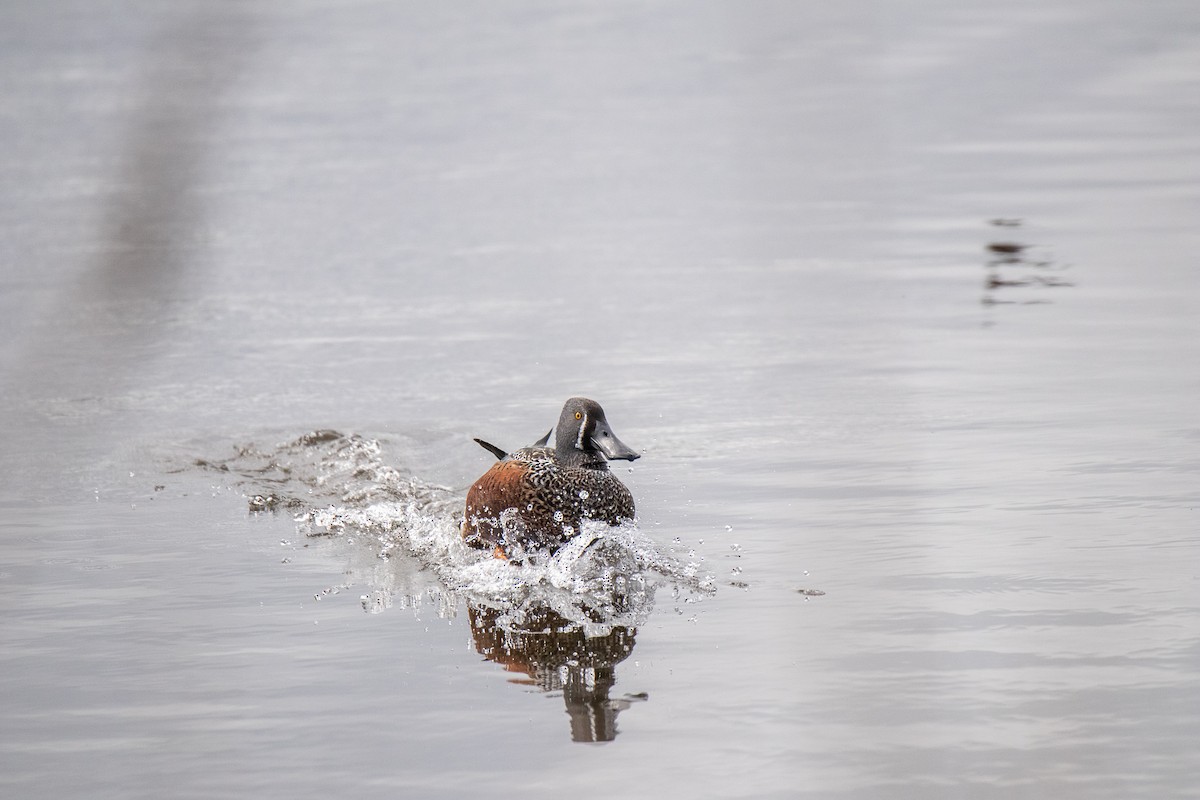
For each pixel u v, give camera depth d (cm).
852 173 2866
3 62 3284
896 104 3541
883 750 683
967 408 1395
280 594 961
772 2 1884
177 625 896
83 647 856
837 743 692
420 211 2616
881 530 1044
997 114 3406
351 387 1562
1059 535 1009
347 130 3419
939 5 4853
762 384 1524
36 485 1227
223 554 1053
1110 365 1539
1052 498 1100
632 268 2156
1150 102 3462
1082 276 1992
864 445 1284
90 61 3272
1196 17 4516
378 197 2736
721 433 1345
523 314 1891
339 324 1853
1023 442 1267
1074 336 1677
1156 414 1340
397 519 1145
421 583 985
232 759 699
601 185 2828
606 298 1970
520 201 2695
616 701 761
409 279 2117
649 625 881
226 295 2017
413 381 1584
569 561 1001
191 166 463
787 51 3766
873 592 915
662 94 3756
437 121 3509
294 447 1348
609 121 3478
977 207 2511
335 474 1272
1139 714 708
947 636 829
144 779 678
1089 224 2334
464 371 1620
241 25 488
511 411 1461
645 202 2670
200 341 1767
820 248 2256
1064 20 4538
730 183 2814
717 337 1744
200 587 974
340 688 789
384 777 677
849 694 752
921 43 4253
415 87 3894
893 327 1762
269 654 845
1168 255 2091
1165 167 2766
